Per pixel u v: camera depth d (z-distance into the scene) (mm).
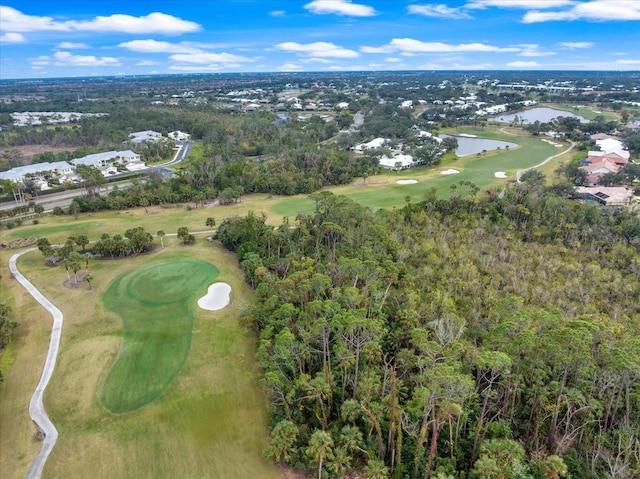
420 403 31391
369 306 47062
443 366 31031
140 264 66812
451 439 31484
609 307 52281
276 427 32281
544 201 79875
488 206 82688
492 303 50000
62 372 42500
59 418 37062
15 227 86125
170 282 60188
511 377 36469
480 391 37688
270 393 36688
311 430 35125
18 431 35688
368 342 37312
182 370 42875
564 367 35781
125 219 91500
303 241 67000
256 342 46531
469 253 65750
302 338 40219
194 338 47906
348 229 66125
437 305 48062
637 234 69062
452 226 77125
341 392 37438
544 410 35875
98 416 37281
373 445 32750
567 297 53688
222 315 52562
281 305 43875
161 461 33156
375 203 97125
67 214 95312
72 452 33781
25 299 56406
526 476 28266
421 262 62656
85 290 58594
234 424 36750
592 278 58094
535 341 35281
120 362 43906
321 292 47812
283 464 32875
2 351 45812
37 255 71500
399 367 40000
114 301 55531
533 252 67625
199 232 83312
